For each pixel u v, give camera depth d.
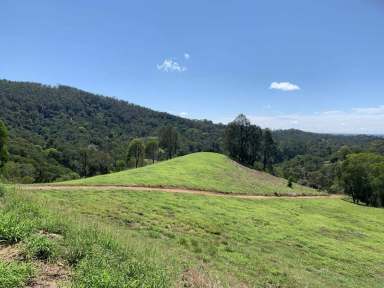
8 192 14.34
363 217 52.53
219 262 17.03
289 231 31.52
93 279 7.41
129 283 7.79
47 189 29.98
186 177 49.75
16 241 8.70
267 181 73.75
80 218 14.21
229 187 51.50
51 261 8.15
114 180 39.59
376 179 78.62
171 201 32.88
